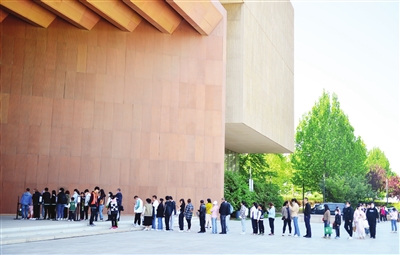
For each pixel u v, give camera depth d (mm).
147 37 31703
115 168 29984
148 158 30688
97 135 29906
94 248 14547
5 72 28781
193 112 31891
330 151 67062
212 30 32938
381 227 36125
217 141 31984
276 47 45750
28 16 27766
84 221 22953
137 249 14453
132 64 31172
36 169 28547
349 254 14945
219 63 32719
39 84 29234
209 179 31516
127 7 29141
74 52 30062
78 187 29156
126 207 29828
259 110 38562
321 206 40688
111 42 30891
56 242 16312
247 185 41719
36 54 29391
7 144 28281
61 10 27125
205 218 24781
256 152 55719
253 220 22766
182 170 31188
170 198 23297
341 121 69750
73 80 29859
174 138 31328
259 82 38875
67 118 29484
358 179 65188
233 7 35000
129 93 30875
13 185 28062
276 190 52000
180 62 32125
